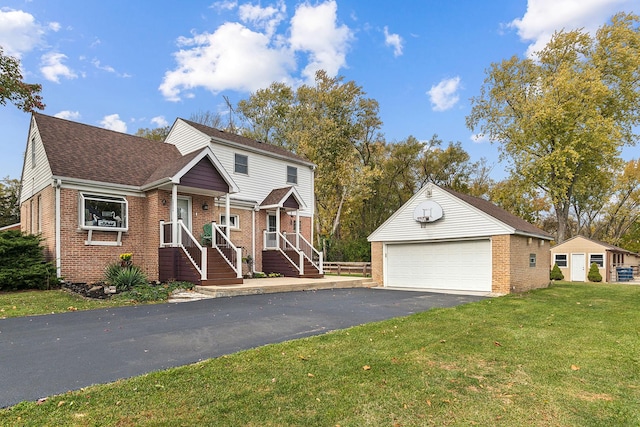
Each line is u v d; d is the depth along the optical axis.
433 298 11.92
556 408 3.63
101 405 3.50
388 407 3.58
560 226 29.70
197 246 13.05
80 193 12.41
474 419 3.39
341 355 5.13
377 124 38.38
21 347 5.47
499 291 13.66
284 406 3.55
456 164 40.34
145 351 5.30
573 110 24.95
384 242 17.45
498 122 30.16
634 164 37.28
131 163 14.73
